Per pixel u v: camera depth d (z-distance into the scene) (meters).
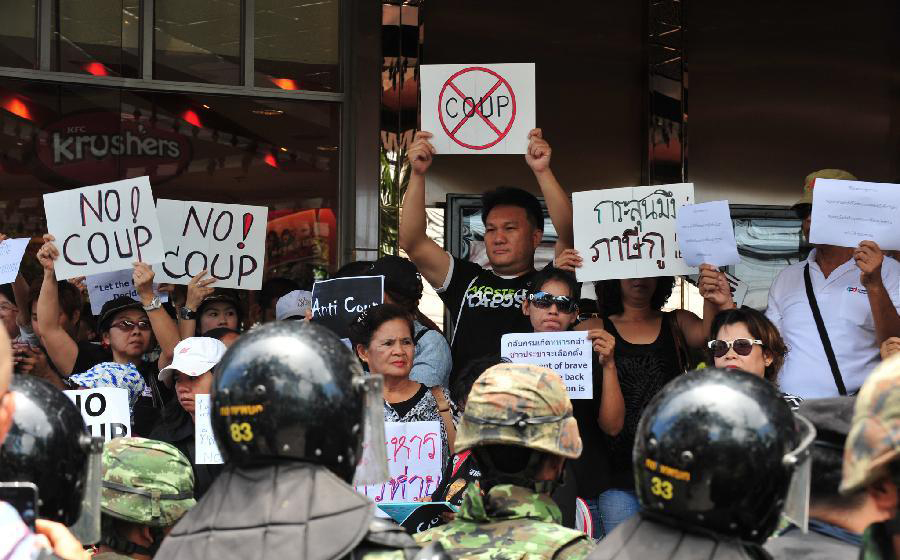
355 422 2.51
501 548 2.87
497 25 7.51
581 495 5.45
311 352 2.49
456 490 4.37
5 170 7.06
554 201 6.34
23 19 7.11
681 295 7.30
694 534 2.31
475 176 7.44
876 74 7.57
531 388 3.00
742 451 2.24
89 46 7.18
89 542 2.73
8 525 2.04
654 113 7.39
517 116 6.37
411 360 5.18
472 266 6.47
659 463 2.31
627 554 2.32
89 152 7.18
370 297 5.65
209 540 2.38
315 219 7.33
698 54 7.48
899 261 6.36
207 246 6.56
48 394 2.60
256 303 7.11
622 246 5.94
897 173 7.51
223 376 2.49
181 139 7.27
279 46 7.34
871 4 7.57
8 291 6.78
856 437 1.90
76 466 2.59
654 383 5.66
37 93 7.12
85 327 6.83
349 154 7.33
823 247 5.96
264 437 2.43
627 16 7.55
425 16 7.45
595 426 5.52
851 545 2.58
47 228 6.57
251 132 7.32
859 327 5.80
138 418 5.73
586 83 7.54
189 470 3.43
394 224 7.30
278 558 2.32
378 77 7.33
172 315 6.65
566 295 5.57
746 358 4.97
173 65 7.26
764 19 7.51
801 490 2.32
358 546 2.38
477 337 6.33
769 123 7.49
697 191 7.45
